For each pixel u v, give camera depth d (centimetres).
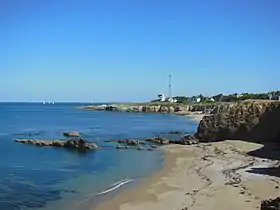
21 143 6003
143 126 10106
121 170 3722
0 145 5781
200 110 18538
